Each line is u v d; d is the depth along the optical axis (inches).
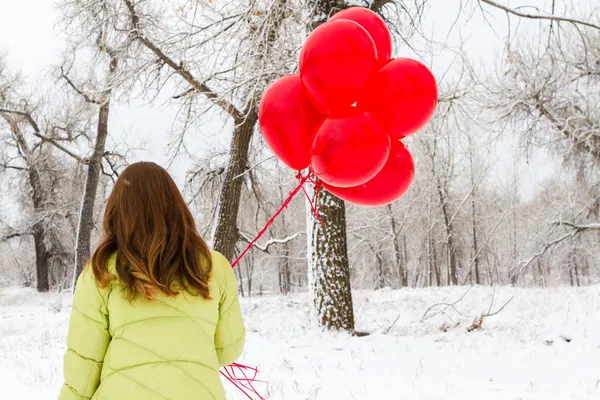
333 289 389.7
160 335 77.4
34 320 628.1
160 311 78.7
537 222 1473.9
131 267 78.4
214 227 498.9
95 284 79.9
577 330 347.6
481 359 295.6
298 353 320.8
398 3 434.9
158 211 82.0
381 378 261.1
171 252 80.4
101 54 538.3
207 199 559.5
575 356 290.2
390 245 1683.1
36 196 1268.5
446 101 514.0
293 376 267.7
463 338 358.0
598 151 774.5
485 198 1793.8
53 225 1278.3
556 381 248.4
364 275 1707.7
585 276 1947.6
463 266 1876.2
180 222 83.7
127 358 76.6
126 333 77.6
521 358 294.4
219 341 89.7
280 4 375.6
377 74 128.5
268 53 389.1
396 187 138.5
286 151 132.2
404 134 132.6
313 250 397.1
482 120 753.6
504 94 759.7
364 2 396.5
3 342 445.7
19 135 1164.5
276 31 389.7
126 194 82.5
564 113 779.4
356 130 122.8
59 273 1416.1
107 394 75.2
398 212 1551.4
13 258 1868.8
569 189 1221.7
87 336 79.3
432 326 414.9
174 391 75.3
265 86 399.9
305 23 385.7
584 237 1427.2
